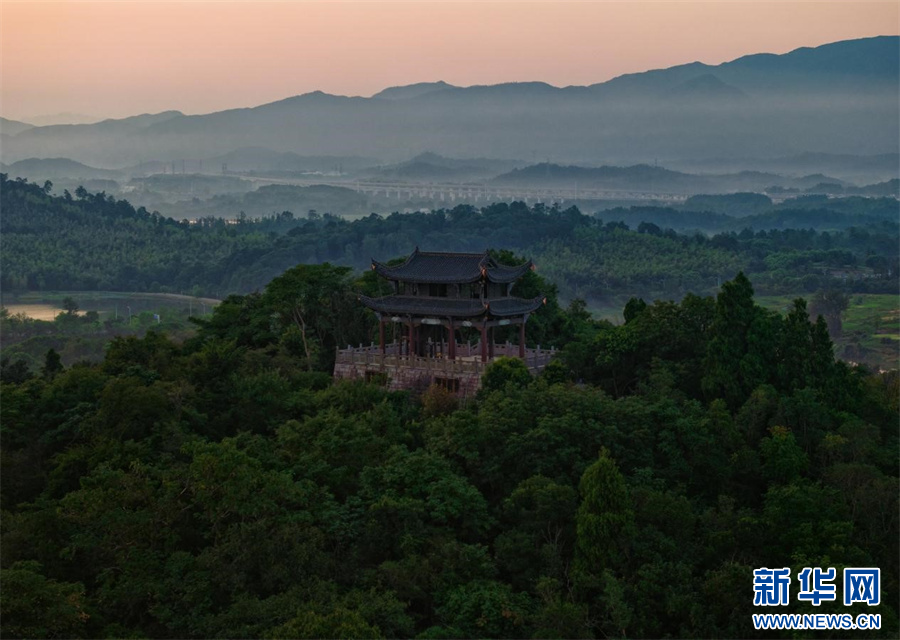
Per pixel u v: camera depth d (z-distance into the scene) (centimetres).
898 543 6906
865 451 7656
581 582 6272
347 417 8394
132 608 6059
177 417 8006
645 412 7800
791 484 7181
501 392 8294
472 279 9512
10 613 5491
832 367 8494
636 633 6072
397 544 6631
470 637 5947
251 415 8531
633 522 6525
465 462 7544
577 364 9600
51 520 6538
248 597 5953
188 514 6650
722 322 8719
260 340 11981
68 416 8162
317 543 6406
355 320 11938
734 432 7788
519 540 6600
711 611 6184
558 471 7319
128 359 9650
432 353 10356
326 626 5319
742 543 6825
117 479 6550
